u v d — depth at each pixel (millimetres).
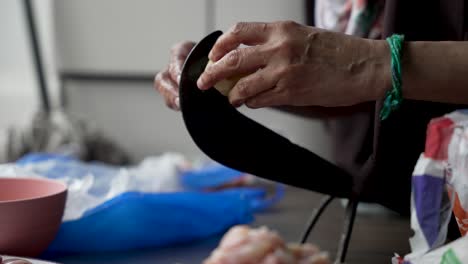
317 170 788
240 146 721
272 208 1323
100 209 911
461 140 653
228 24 2043
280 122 1940
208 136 694
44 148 1898
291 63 611
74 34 2166
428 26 807
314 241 1004
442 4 803
